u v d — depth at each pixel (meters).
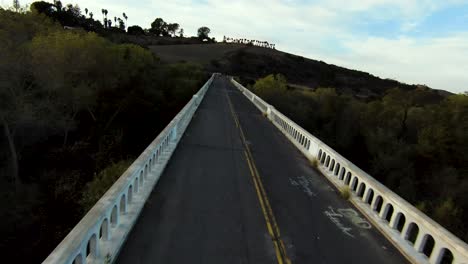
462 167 31.28
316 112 54.94
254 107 34.69
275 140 19.16
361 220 9.09
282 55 161.75
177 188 9.57
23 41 28.33
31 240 14.59
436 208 20.97
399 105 45.28
